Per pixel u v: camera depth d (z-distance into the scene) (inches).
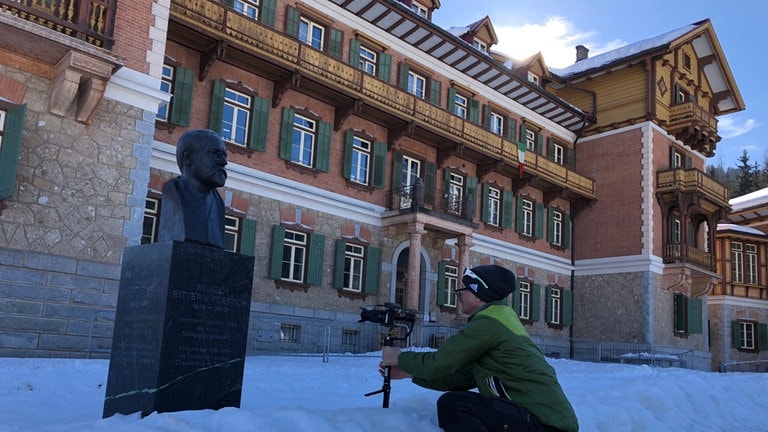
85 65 484.7
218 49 721.0
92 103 498.3
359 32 909.2
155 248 192.5
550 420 144.4
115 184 518.0
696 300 1272.1
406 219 876.0
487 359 153.3
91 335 486.0
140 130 537.0
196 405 187.8
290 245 812.0
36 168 481.1
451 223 908.0
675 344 1214.3
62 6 494.3
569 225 1269.7
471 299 163.6
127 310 196.9
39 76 492.4
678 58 1293.1
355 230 878.4
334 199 855.1
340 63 824.9
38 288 471.2
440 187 1005.2
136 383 186.4
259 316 759.7
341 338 828.6
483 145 1015.6
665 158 1247.5
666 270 1198.9
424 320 929.5
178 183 200.4
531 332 1148.5
